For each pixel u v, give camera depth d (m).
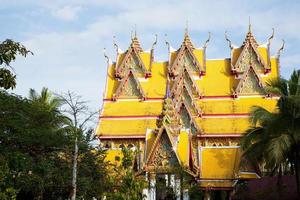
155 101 77.44
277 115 44.94
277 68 77.19
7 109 42.53
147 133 55.75
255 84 76.25
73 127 43.12
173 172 50.41
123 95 79.00
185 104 73.56
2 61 19.92
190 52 79.62
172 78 79.06
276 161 41.34
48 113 49.09
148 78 80.19
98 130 75.19
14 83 20.23
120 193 37.47
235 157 55.16
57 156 44.53
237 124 72.94
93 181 44.47
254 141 47.03
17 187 38.81
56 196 45.34
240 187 53.03
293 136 43.12
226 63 80.62
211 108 75.50
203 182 53.47
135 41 81.81
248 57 78.19
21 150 42.00
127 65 80.94
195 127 72.06
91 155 45.34
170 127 54.53
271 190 50.47
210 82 78.75
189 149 53.75
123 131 74.38
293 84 45.81
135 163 53.50
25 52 20.48
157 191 52.12
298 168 43.91
